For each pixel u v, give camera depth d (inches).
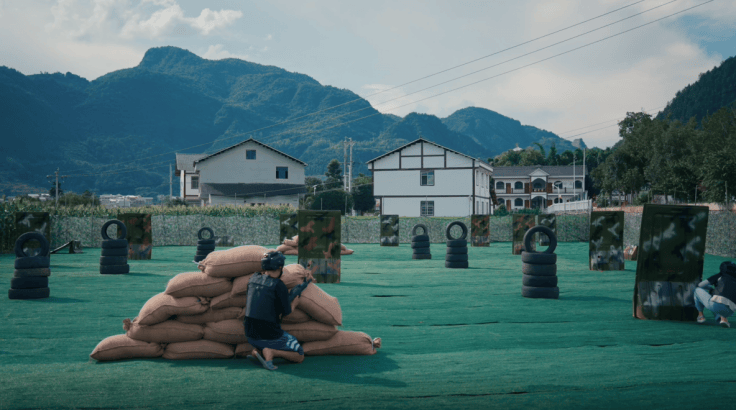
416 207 2222.0
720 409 180.2
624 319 354.6
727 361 244.7
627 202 2326.5
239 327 246.1
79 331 310.8
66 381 208.4
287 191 2373.3
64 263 794.2
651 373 223.3
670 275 355.3
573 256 953.5
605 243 692.7
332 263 557.9
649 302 354.3
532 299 442.9
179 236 1325.0
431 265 778.2
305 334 251.6
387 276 625.3
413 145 2217.0
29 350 264.2
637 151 2245.3
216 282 246.7
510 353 260.4
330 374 221.0
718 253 917.2
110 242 636.1
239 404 183.3
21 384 204.1
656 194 1769.2
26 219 757.3
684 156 1861.5
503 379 214.4
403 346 276.7
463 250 731.4
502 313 376.8
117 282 556.1
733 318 359.9
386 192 2240.4
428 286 529.7
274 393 195.2
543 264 448.1
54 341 284.7
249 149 2405.3
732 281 326.0
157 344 246.2
